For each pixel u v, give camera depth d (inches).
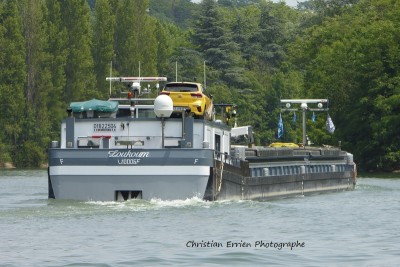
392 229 3868.1
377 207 4840.1
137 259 3080.7
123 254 3169.3
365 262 3085.6
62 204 4315.9
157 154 4306.1
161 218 3969.0
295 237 3602.4
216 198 4429.1
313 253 3238.2
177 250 3250.5
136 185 4315.9
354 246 3400.6
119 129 4488.2
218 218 4042.8
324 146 7003.0
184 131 4429.1
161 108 4416.8
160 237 3513.8
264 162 5260.8
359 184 7485.2
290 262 3073.3
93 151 4328.3
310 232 3754.9
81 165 4328.3
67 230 3656.5
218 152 4530.0
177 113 4522.6
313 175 5944.9
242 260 3088.1
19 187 6865.2
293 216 4252.0
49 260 3063.5
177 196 4320.9
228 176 4601.4
